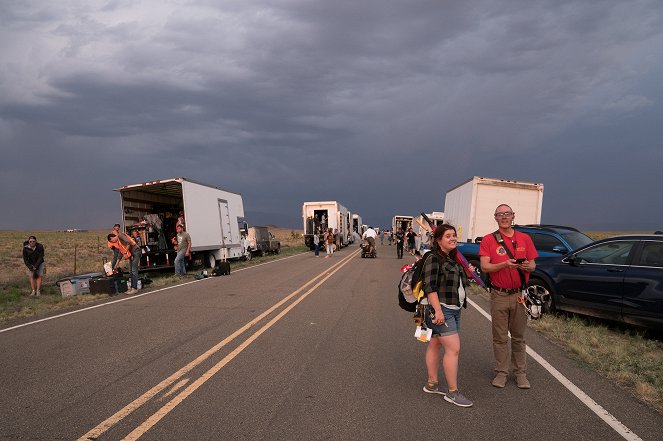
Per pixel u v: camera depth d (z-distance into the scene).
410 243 25.67
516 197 14.87
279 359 5.86
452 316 4.42
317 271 17.94
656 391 4.70
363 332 7.43
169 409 4.22
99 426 3.85
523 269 4.76
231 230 22.44
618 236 7.64
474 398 4.59
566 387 4.93
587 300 7.69
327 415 4.11
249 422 3.95
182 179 16.98
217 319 8.44
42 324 8.35
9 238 44.88
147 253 17.34
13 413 4.14
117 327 7.89
